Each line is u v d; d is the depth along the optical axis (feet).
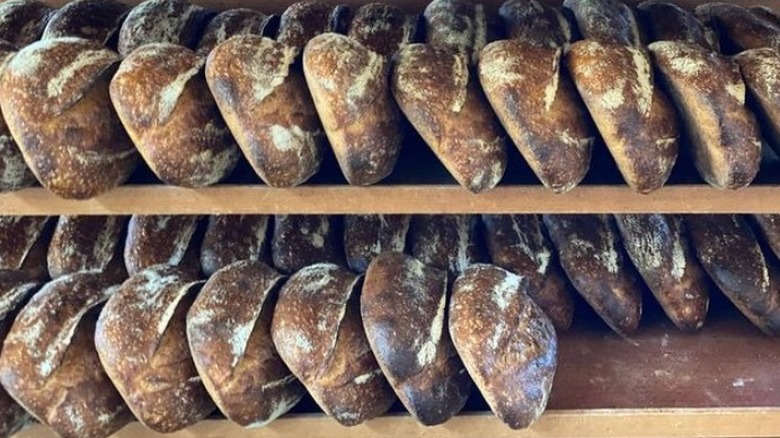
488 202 3.09
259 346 3.20
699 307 3.72
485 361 3.01
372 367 3.21
